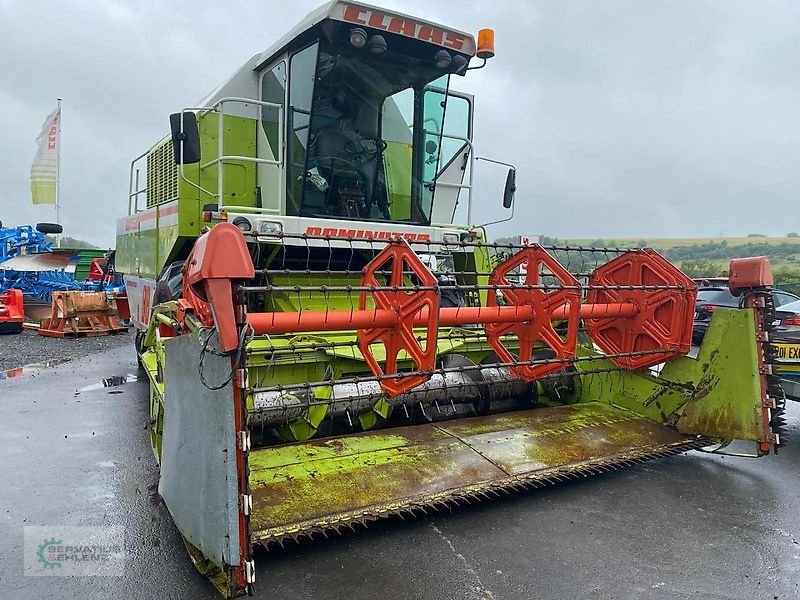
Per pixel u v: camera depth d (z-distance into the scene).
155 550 3.21
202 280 2.40
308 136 5.51
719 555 3.19
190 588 2.85
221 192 5.22
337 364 4.39
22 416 6.00
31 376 8.18
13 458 4.71
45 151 19.38
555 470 3.83
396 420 4.77
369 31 5.30
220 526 2.44
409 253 3.48
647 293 4.74
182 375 2.77
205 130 6.12
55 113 19.47
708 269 16.98
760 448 4.29
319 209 5.76
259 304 5.44
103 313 13.04
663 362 4.75
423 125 6.20
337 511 3.12
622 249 4.89
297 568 3.01
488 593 2.80
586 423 4.67
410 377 3.37
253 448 3.88
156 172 7.25
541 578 2.94
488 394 5.03
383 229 5.59
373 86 5.74
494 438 4.24
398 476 3.55
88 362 9.39
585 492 4.05
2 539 3.32
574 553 3.19
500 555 3.16
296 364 4.20
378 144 5.93
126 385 7.57
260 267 5.52
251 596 2.53
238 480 2.39
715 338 4.48
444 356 4.92
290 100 5.61
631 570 3.03
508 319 3.92
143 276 7.64
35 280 18.16
